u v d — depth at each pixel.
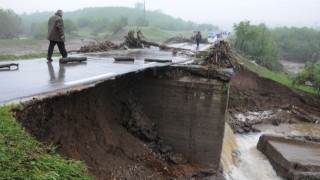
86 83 7.21
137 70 9.42
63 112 7.74
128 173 9.26
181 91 11.47
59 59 11.27
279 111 24.06
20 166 3.78
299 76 27.75
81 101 8.80
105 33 81.69
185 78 11.32
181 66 11.37
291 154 13.07
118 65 10.69
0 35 68.69
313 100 25.31
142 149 11.03
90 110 9.37
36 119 6.04
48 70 9.11
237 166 13.24
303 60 70.06
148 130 11.76
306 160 12.46
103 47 18.34
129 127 11.46
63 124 7.78
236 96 24.97
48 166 4.04
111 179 8.44
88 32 88.94
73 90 6.52
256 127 20.52
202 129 11.43
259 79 27.20
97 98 9.84
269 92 26.50
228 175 11.77
